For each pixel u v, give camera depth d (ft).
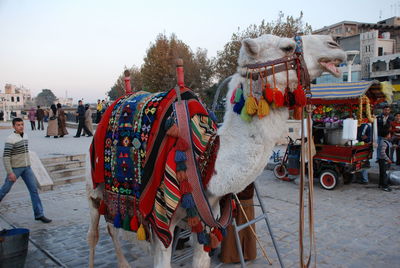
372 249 15.75
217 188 8.33
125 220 9.71
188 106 8.98
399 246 16.07
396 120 34.04
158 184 8.45
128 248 16.11
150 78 121.90
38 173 28.50
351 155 26.32
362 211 21.68
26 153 19.57
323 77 99.25
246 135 8.13
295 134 45.68
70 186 29.17
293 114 8.53
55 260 14.88
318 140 29.12
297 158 29.25
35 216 19.94
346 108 28.09
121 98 11.34
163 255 8.94
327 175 27.68
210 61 116.67
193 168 8.39
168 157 8.36
